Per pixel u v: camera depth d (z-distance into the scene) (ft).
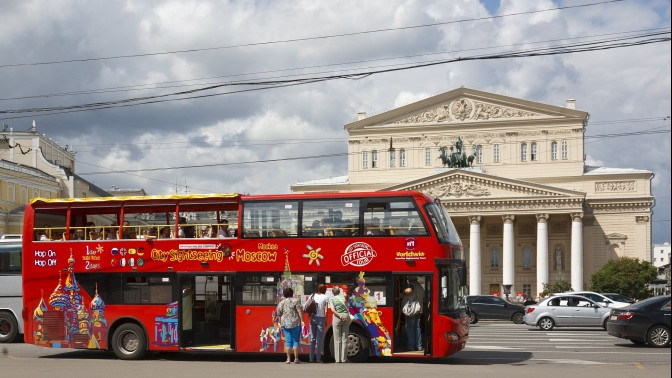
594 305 153.79
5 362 89.71
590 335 137.59
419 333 88.17
